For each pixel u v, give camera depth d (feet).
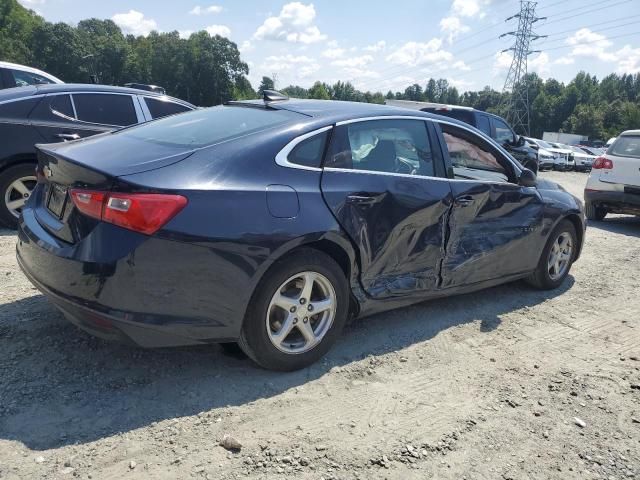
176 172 9.49
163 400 9.76
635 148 30.32
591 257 22.86
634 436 9.79
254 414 9.58
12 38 293.23
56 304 9.65
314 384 10.71
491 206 14.47
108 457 8.18
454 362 12.14
